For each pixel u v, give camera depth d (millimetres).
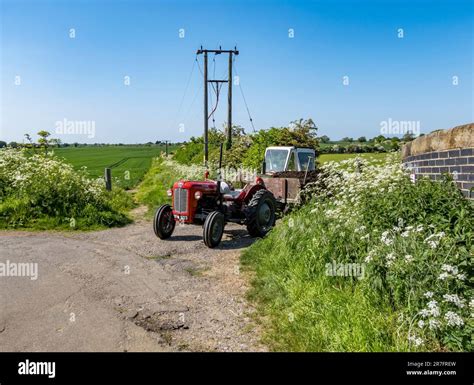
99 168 35250
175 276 5660
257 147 18016
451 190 4852
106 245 7508
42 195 9766
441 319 3223
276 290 4816
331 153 20422
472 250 3840
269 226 8664
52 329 3920
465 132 4633
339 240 5070
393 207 5273
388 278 3844
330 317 3807
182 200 7777
